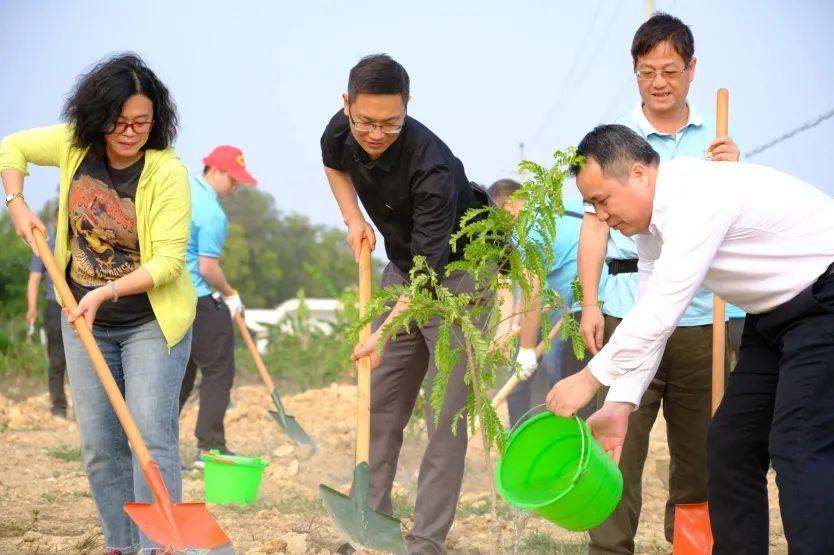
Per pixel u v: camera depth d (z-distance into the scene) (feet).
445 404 16.90
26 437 34.68
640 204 13.39
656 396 17.24
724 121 17.25
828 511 12.76
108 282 16.17
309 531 19.15
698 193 13.12
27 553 17.92
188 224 16.11
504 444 14.33
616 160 13.34
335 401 43.91
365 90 15.46
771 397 13.97
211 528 15.05
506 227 14.64
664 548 19.33
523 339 21.58
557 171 13.94
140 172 15.84
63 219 16.05
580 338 14.73
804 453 12.97
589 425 13.89
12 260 72.95
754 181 13.35
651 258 14.94
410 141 16.43
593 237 16.87
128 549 16.60
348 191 18.07
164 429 15.96
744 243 13.33
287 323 63.36
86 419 16.11
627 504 16.97
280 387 54.65
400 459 28.58
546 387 25.53
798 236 13.28
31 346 57.77
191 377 29.19
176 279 16.02
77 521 20.92
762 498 14.29
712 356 16.84
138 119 15.24
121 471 16.48
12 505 22.38
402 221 17.28
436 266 16.52
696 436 17.30
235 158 30.35
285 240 228.22
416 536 16.90
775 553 18.53
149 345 16.03
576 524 13.69
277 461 29.89
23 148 16.47
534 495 14.06
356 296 56.08
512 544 18.97
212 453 23.38
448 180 16.44
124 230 15.93
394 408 18.17
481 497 23.31
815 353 13.08
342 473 27.89
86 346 15.42
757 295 13.48
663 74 17.06
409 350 17.88
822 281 13.23
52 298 38.81
